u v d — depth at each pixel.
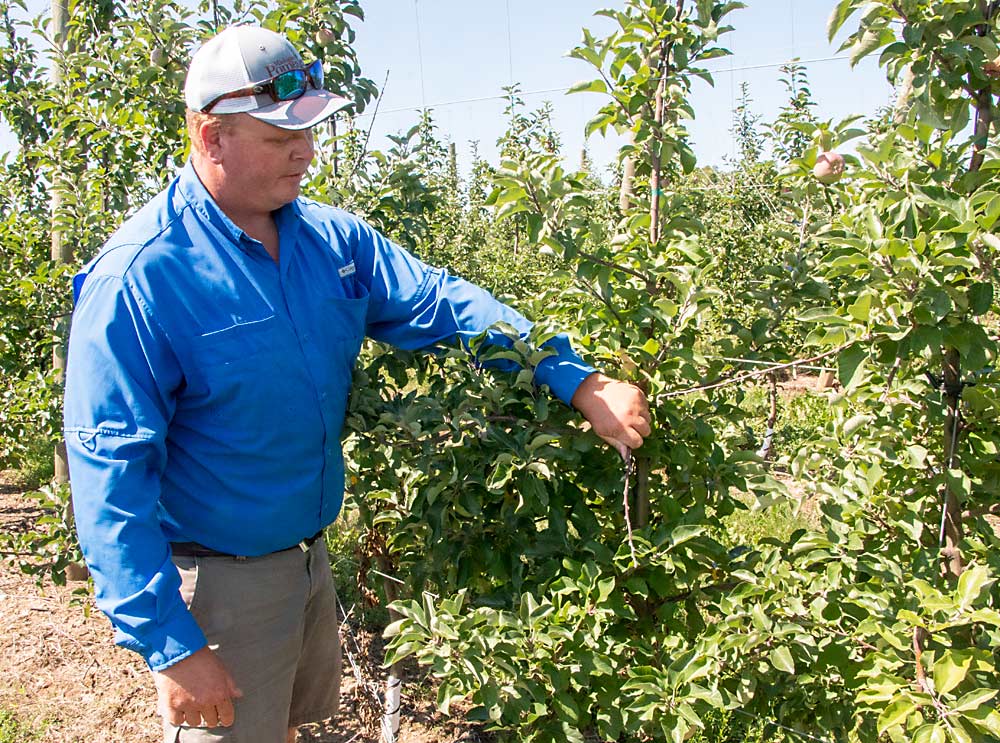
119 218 3.47
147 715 3.12
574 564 1.99
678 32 2.04
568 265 2.15
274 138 1.69
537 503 2.06
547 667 1.86
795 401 5.91
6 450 4.66
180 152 3.13
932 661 1.76
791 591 1.98
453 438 2.00
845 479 2.21
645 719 1.81
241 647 1.91
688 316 2.00
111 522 1.61
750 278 2.53
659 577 2.07
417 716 3.10
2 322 3.99
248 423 1.79
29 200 4.83
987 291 1.80
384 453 2.11
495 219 2.06
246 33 1.69
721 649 1.92
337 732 3.06
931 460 2.21
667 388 2.16
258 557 1.91
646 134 2.13
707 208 7.49
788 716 2.17
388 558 2.82
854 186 2.18
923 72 1.89
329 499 2.02
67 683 3.31
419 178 3.29
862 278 1.98
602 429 1.96
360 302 1.99
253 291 1.77
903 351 1.78
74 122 3.57
